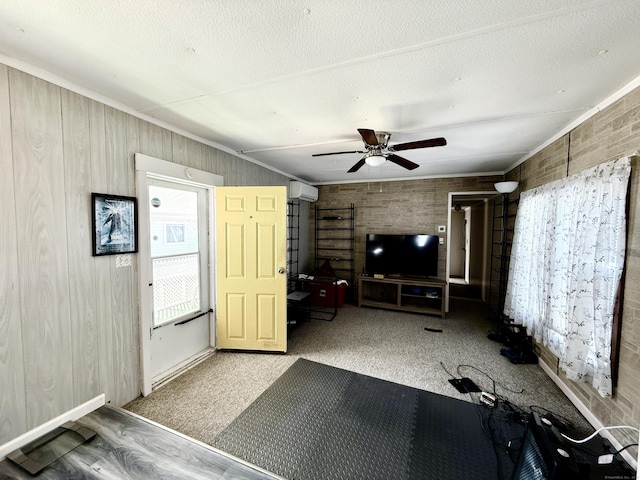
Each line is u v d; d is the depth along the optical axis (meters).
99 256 1.97
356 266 5.41
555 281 2.45
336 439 1.84
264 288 3.07
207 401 2.23
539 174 3.05
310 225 5.72
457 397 2.32
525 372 2.72
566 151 2.49
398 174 4.79
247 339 3.11
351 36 1.35
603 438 1.75
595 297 1.88
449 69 1.63
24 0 1.12
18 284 1.56
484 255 5.71
